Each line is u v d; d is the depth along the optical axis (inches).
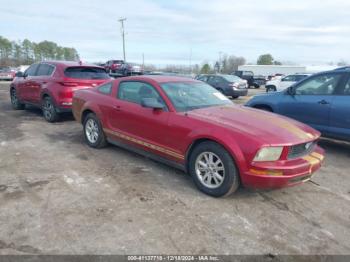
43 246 114.0
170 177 180.1
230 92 681.0
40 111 409.1
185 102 183.0
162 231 125.3
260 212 143.6
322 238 124.8
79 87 316.8
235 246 117.6
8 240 116.8
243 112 179.2
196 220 134.4
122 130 206.1
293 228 131.5
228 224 132.3
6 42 3171.8
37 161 204.1
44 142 251.4
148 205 146.2
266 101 278.5
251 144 140.9
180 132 166.2
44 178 175.5
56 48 3523.6
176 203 148.9
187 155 166.2
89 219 132.5
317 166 156.9
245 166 142.9
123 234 122.5
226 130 149.4
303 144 152.2
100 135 225.6
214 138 150.2
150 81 194.5
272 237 124.2
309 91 252.4
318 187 175.5
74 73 321.7
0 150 227.0
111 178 177.2
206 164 158.1
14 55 3253.0
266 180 140.9
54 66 332.2
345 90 228.8
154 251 113.1
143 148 192.5
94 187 164.6
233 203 150.9
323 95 240.7
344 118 226.2
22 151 225.5
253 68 2367.1
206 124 157.2
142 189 163.3
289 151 145.3
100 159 209.8
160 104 176.9
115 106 208.5
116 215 136.4
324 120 239.0
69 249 112.7
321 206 152.3
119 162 204.2
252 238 123.0
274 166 140.8
